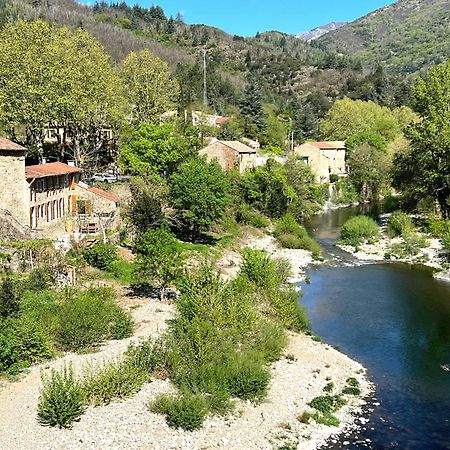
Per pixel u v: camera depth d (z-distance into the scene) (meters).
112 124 75.19
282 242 67.44
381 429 25.31
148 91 82.81
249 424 24.98
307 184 91.75
